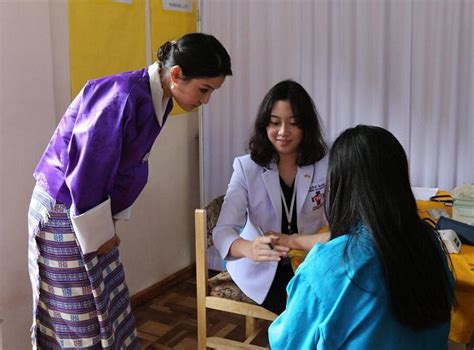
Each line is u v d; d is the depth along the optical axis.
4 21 2.02
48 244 1.65
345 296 0.98
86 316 1.69
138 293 3.01
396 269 0.97
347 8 2.87
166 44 1.64
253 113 3.21
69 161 1.52
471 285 1.33
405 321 0.98
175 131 3.20
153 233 3.10
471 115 2.73
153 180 3.05
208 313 2.89
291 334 1.04
